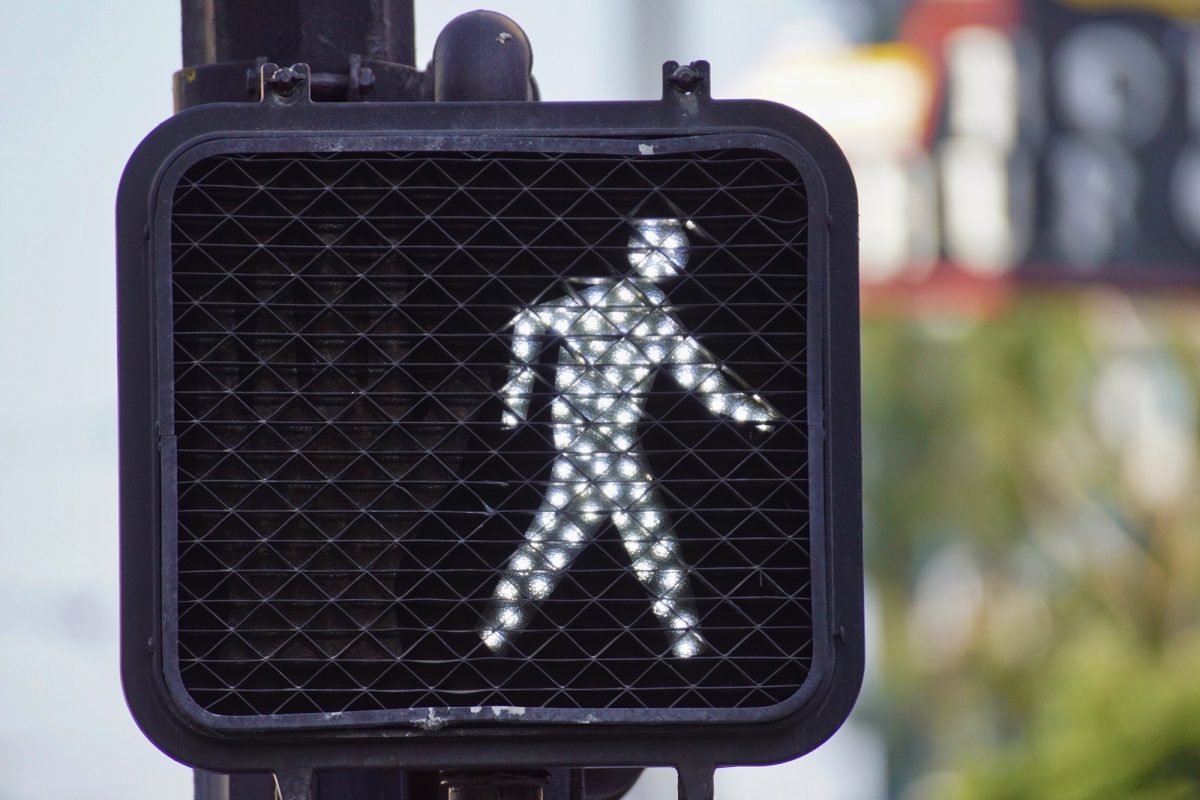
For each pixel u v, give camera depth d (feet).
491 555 34.60
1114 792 161.48
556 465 34.40
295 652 33.94
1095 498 213.66
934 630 219.82
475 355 34.65
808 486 33.73
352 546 34.12
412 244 34.58
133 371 33.40
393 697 33.71
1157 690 167.22
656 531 34.40
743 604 34.30
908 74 215.31
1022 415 213.66
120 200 33.55
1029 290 209.05
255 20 39.32
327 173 34.40
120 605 33.14
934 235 212.43
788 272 34.47
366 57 39.50
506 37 37.88
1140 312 209.15
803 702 33.24
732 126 34.22
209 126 33.81
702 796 33.40
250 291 34.12
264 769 33.12
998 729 216.74
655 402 34.76
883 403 216.54
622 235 34.81
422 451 34.22
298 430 34.09
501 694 33.81
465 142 33.91
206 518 33.81
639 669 34.22
